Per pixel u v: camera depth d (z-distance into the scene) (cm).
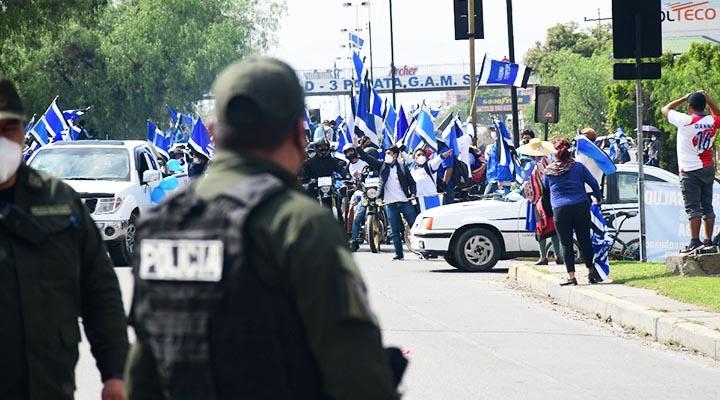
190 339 714
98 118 14912
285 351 706
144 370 758
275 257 704
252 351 704
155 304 731
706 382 2222
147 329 738
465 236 4394
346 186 5722
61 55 14600
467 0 7256
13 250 979
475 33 7300
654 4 3984
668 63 14050
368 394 693
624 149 7925
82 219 1023
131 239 4706
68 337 998
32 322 978
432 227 4412
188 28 15362
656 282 3397
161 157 5509
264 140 745
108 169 4809
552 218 4091
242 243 706
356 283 698
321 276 696
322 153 5466
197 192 737
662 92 14012
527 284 3859
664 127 13912
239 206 714
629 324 2902
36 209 991
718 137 11331
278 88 745
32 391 976
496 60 6681
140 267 741
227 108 743
